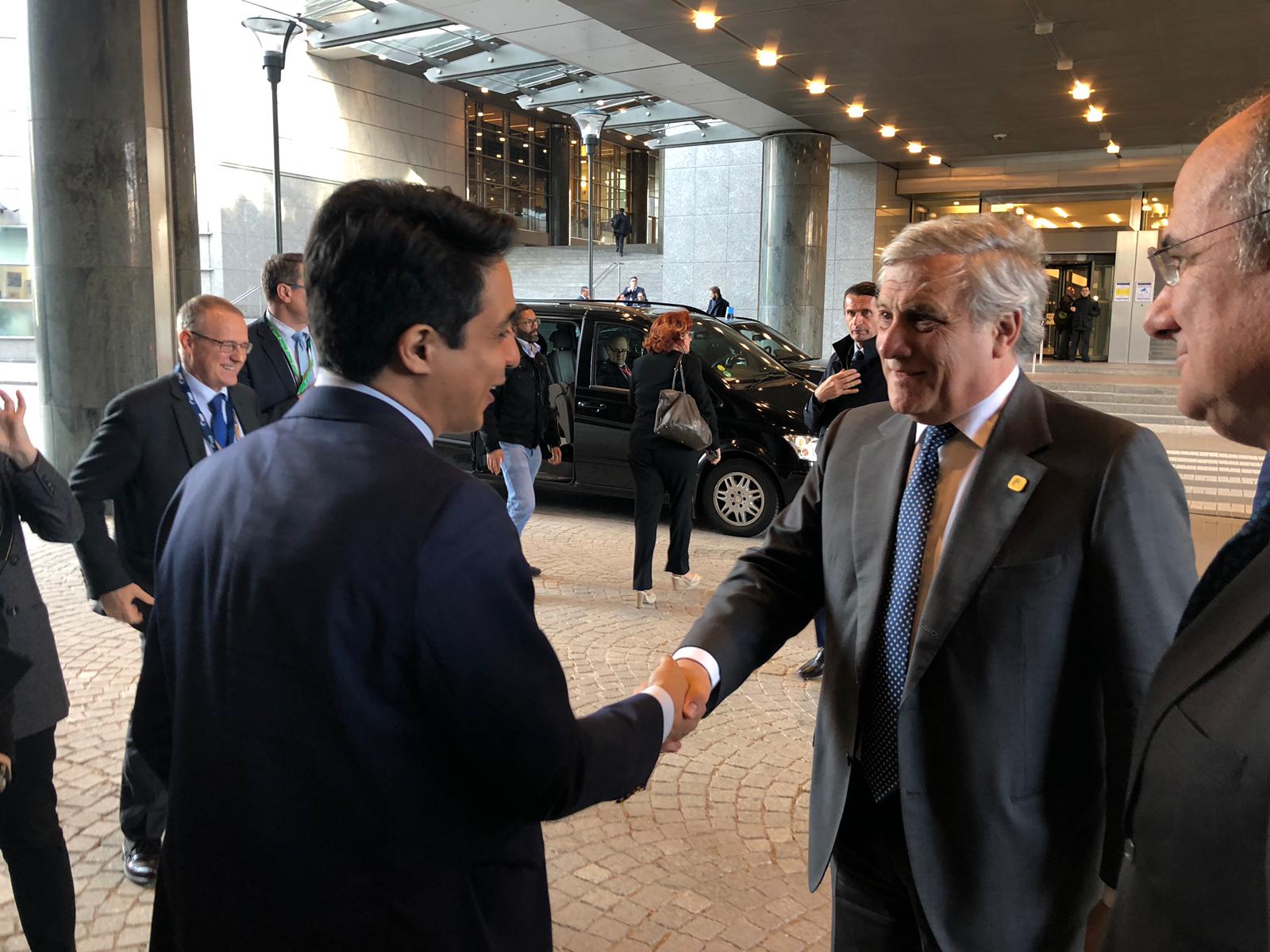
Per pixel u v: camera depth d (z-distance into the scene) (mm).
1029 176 21078
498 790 1070
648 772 1285
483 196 32125
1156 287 908
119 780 3426
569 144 35719
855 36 11203
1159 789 818
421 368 1134
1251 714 734
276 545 1065
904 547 1557
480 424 1235
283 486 1105
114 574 2609
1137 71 12648
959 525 1460
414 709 1042
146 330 7660
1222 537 7703
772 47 11688
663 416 5352
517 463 6180
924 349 1479
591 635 5094
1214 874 749
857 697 1575
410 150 27766
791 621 1766
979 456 1495
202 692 1117
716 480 7324
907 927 1640
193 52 22266
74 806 3238
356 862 1050
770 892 2805
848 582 1634
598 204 38281
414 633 1010
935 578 1458
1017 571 1411
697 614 5465
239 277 23328
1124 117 15766
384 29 16734
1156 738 834
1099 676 1418
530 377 6133
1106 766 1423
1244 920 721
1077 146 18953
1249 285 798
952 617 1424
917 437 1631
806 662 4773
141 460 2682
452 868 1085
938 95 14320
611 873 2896
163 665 1268
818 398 4297
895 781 1543
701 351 7828
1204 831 759
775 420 7117
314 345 1179
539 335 7953
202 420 2881
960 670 1422
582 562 6609
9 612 2076
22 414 2156
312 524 1055
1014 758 1412
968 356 1475
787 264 17953
